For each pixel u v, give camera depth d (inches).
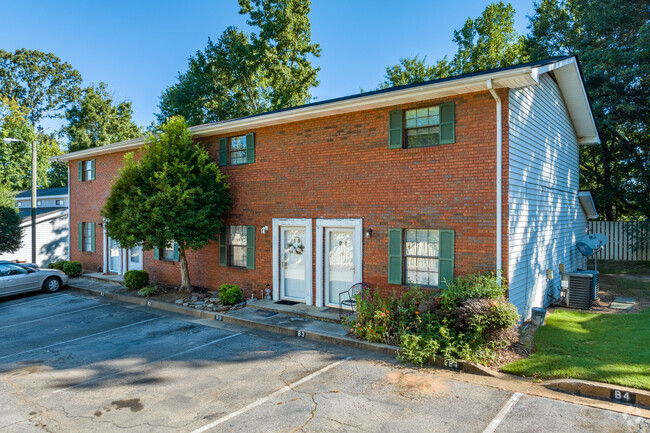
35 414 219.1
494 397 223.9
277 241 457.7
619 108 669.3
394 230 369.7
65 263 697.0
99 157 694.5
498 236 319.0
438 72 1133.7
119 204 467.8
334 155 410.6
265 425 201.2
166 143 480.1
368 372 266.2
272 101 1109.1
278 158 454.9
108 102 1568.7
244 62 1067.9
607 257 725.9
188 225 457.7
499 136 318.0
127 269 655.1
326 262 423.8
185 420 209.0
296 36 1058.7
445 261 343.0
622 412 201.6
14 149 1414.9
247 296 486.3
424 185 355.3
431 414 206.5
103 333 378.9
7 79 1925.4
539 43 817.5
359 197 394.0
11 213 809.5
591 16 704.4
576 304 414.9
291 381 255.3
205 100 1128.8
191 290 521.0
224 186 487.8
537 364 260.4
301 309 414.0
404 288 366.6
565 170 505.7
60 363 299.9
